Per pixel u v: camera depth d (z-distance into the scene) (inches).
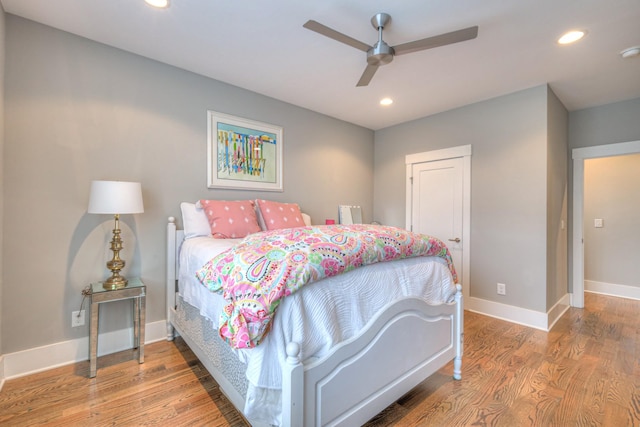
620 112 130.2
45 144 80.5
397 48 72.9
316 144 146.8
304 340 47.1
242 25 79.8
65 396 69.7
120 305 92.8
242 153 119.0
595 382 77.5
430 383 77.4
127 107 93.2
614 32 81.4
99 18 77.0
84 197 86.4
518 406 68.1
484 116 131.4
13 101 76.1
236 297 47.3
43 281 80.7
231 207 102.6
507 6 71.6
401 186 164.2
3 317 75.5
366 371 55.3
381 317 57.6
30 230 78.7
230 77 110.0
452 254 142.6
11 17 75.8
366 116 153.1
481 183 132.6
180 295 92.2
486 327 116.0
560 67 101.2
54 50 81.5
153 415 63.7
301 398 44.2
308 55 95.0
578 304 140.9
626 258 158.7
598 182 167.2
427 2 70.4
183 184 104.5
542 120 115.2
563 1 69.7
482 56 94.3
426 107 140.3
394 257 64.5
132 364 84.4
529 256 118.6
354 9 73.0
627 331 111.8
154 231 98.7
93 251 87.9
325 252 52.9
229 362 57.5
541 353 94.0
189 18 76.9
